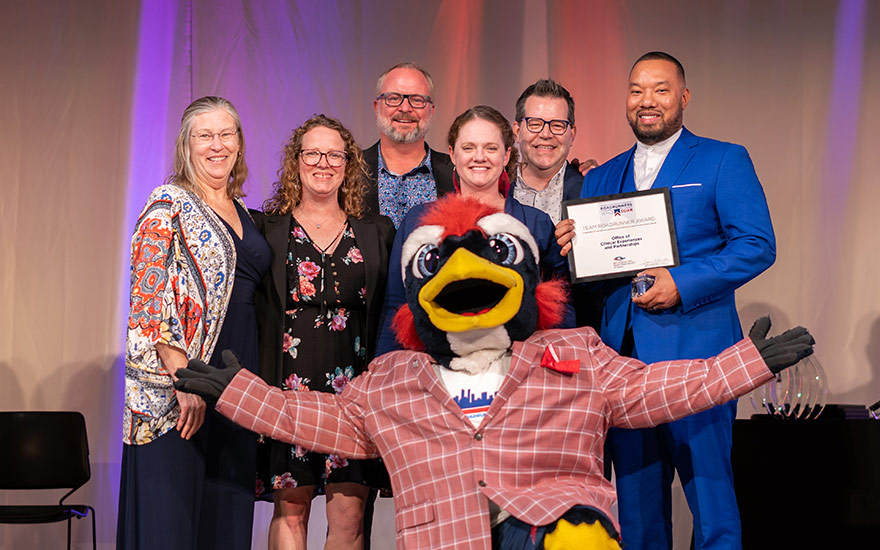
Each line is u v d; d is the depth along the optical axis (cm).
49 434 387
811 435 340
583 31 432
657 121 280
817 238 425
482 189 280
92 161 432
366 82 434
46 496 423
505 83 432
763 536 344
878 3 426
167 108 433
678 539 412
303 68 433
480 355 228
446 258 226
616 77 430
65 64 435
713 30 430
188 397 254
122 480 263
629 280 278
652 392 226
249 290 274
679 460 271
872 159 424
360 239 290
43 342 427
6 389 425
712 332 269
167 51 435
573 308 276
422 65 434
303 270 282
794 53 429
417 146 343
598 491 221
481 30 434
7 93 434
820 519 337
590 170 312
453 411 223
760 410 393
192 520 258
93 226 431
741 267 263
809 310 423
